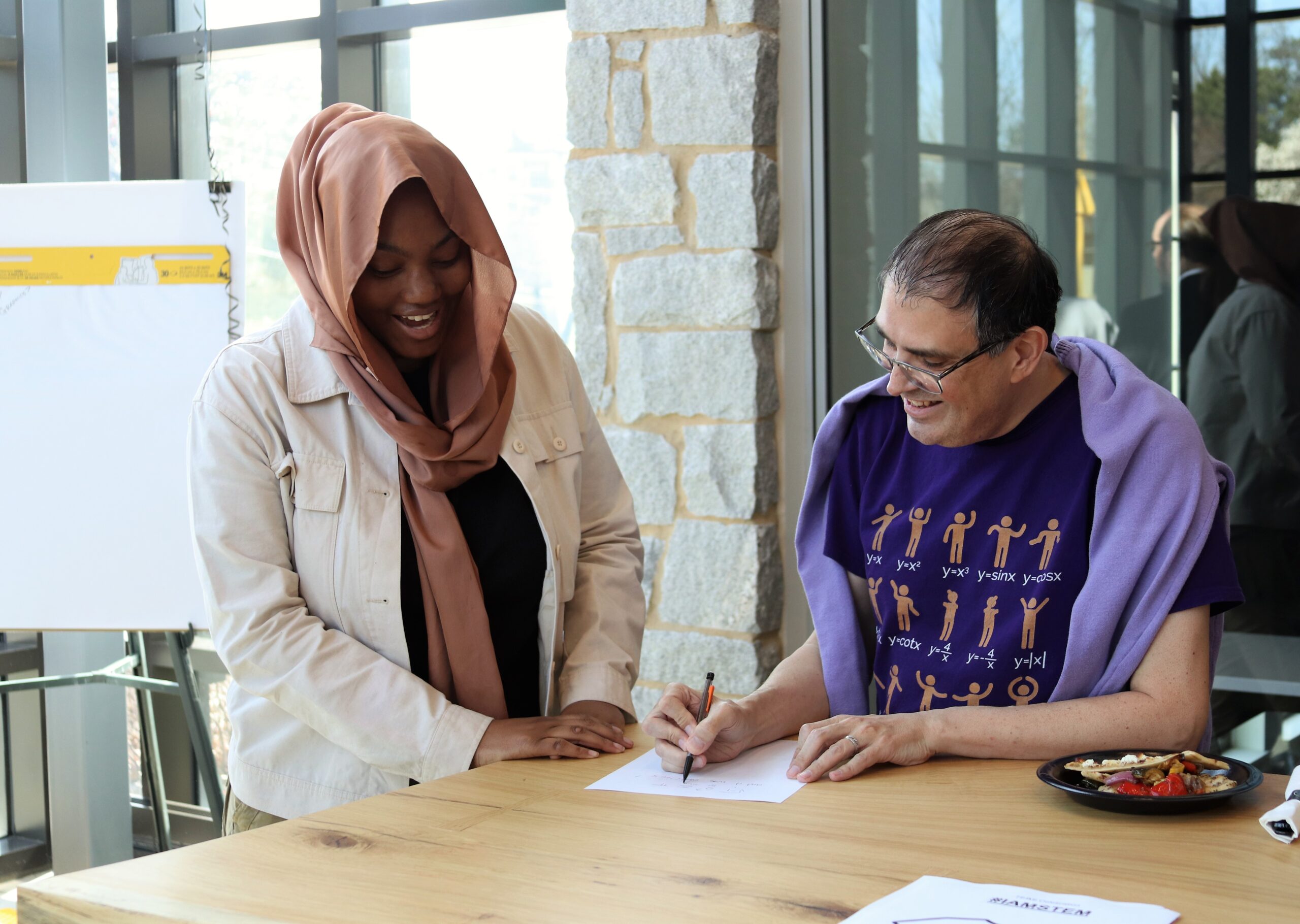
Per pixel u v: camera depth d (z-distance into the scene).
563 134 3.13
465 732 1.41
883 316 1.34
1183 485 1.33
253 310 3.50
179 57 3.38
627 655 1.65
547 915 0.91
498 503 1.59
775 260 2.73
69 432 2.47
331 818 1.17
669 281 2.73
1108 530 1.35
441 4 3.14
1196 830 1.06
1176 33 2.38
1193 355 2.42
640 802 1.21
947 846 1.04
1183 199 2.41
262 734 1.54
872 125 2.68
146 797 3.41
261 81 3.41
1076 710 1.29
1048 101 2.51
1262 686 2.40
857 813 1.14
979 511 1.45
